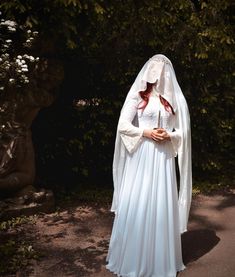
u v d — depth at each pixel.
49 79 4.59
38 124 5.44
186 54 5.38
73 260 3.65
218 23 5.44
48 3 4.16
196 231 4.37
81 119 5.53
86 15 4.66
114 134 5.66
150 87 3.35
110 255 3.52
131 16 5.05
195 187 5.75
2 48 4.23
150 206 3.22
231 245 4.02
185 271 3.48
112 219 4.63
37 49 4.46
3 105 4.38
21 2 4.16
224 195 5.54
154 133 3.22
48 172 5.63
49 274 3.41
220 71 5.73
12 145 4.42
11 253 3.67
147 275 3.24
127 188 3.33
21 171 4.55
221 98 5.91
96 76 5.49
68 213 4.74
